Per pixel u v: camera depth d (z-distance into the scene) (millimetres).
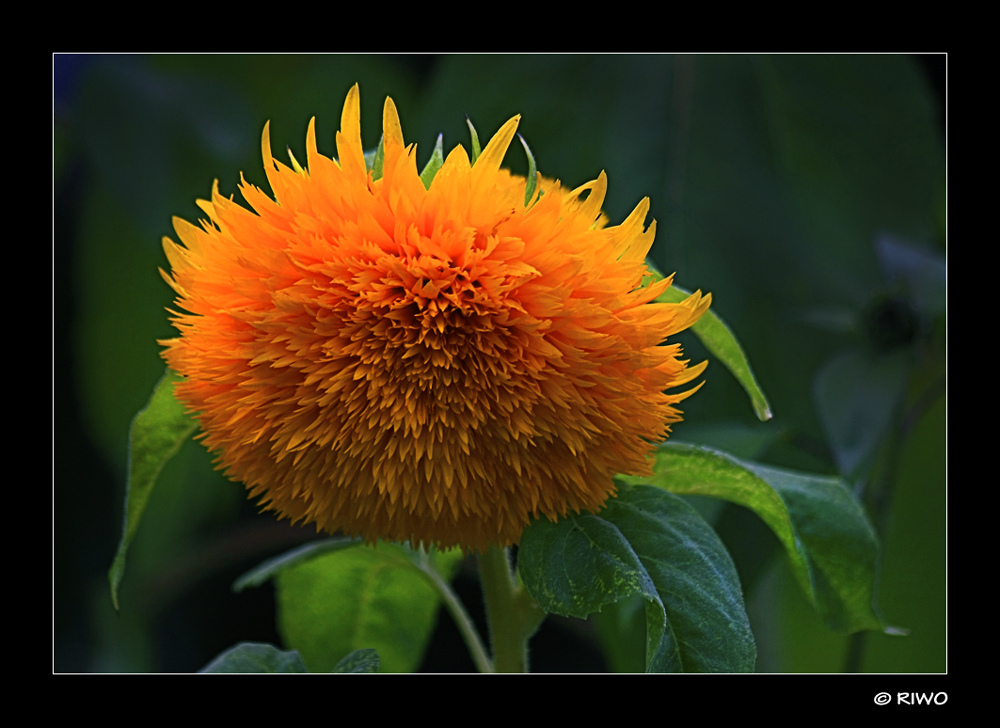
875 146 1268
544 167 1306
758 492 1048
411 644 1136
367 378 995
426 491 999
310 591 1127
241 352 1003
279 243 1003
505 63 1329
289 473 1009
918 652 1253
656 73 1292
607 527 1012
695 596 1006
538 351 998
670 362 1011
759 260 1232
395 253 1004
